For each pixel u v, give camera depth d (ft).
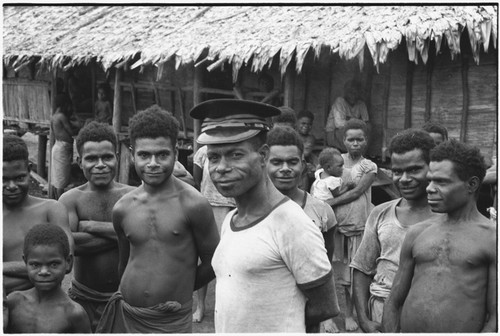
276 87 34.01
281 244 9.55
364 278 13.07
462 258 10.14
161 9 39.55
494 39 25.12
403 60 30.07
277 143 14.49
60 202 14.66
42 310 12.10
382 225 12.82
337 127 30.04
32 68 46.37
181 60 32.09
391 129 30.60
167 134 12.61
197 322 20.98
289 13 31.73
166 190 12.89
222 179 9.68
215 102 9.73
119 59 35.53
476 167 10.27
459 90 28.53
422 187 12.25
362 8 28.86
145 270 12.66
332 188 20.18
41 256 11.87
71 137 41.45
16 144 13.41
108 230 14.61
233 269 9.73
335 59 32.24
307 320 10.03
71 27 42.70
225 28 33.12
